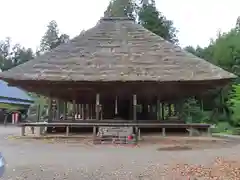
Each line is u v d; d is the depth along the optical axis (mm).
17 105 47688
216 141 16203
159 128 19891
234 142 16547
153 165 9656
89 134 18281
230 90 35031
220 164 9852
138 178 7863
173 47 21125
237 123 31203
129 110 22547
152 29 46562
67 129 17594
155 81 17375
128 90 19188
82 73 18234
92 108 26516
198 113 37000
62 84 18281
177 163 10039
